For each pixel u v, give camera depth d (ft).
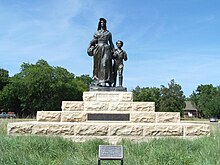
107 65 52.54
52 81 232.32
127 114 46.98
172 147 29.45
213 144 29.43
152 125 42.96
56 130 42.52
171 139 35.47
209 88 415.85
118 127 42.70
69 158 26.63
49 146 31.27
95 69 53.21
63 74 240.32
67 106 49.11
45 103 228.84
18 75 241.76
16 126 42.50
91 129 42.52
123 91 51.65
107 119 46.85
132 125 42.78
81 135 42.45
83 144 35.12
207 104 337.11
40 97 229.66
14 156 24.82
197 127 43.04
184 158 24.91
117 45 54.08
